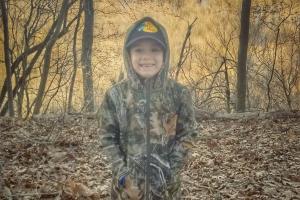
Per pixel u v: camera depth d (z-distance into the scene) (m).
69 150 8.30
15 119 11.13
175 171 3.12
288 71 19.14
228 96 16.67
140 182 3.08
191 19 22.12
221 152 9.04
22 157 7.60
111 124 3.15
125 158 3.14
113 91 3.16
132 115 3.09
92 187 6.28
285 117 12.55
